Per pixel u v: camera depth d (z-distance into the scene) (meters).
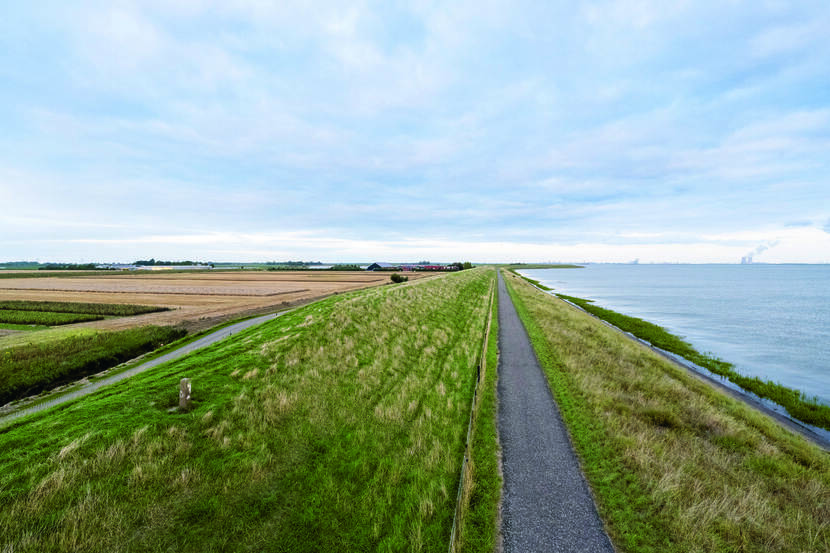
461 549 6.80
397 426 11.54
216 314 42.47
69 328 34.62
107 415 9.75
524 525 7.41
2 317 39.22
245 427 10.35
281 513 7.61
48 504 6.73
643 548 6.82
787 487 9.18
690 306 63.22
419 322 26.05
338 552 6.80
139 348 26.41
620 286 116.00
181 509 7.29
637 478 8.98
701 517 7.65
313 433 10.73
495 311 38.81
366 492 8.41
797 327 43.16
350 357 17.30
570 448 10.47
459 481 8.88
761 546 7.06
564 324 31.41
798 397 20.16
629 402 14.27
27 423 9.49
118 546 6.32
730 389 21.73
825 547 7.03
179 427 9.60
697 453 10.50
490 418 12.45
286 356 15.91
